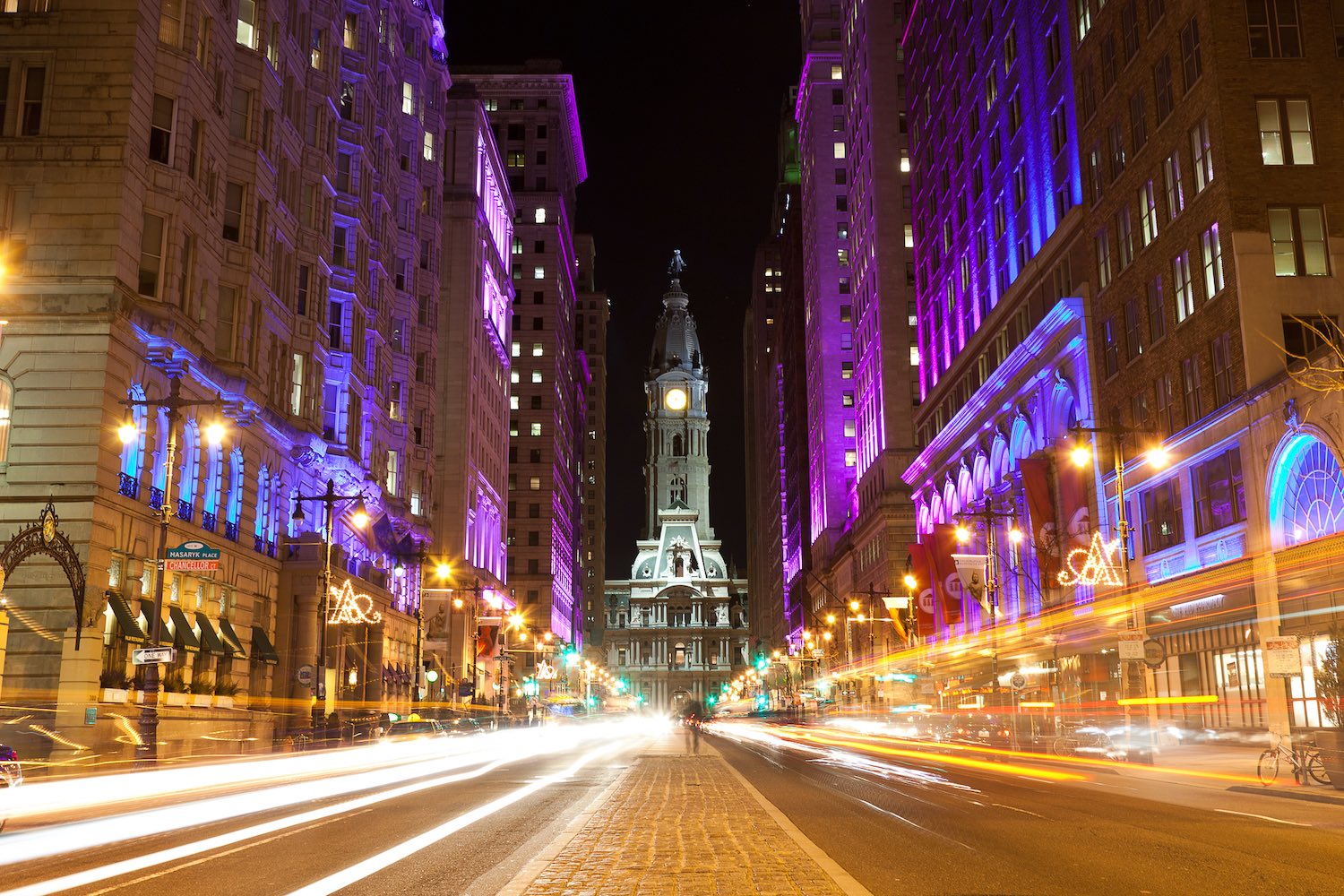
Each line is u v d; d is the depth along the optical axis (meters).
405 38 85.12
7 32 42.00
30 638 37.47
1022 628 67.44
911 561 80.81
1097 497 56.28
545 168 165.00
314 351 60.19
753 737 72.31
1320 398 37.44
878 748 51.28
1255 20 44.38
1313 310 42.22
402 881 11.99
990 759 40.28
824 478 142.38
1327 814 19.80
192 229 46.03
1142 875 12.52
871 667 111.38
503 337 128.12
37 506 38.44
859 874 12.45
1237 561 42.91
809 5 155.25
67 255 40.31
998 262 75.19
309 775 30.86
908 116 107.38
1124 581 37.88
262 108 52.91
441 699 91.44
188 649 44.47
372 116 70.69
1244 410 42.09
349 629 68.25
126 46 42.03
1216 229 44.41
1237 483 43.56
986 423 73.75
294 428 57.19
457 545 102.25
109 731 37.59
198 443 47.69
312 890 11.43
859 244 125.06
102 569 39.03
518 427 159.25
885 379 110.31
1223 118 43.56
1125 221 53.91
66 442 38.97
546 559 156.25
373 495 70.50
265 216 53.38
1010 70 72.12
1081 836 16.12
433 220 90.75
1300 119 43.69
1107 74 55.81
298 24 59.28
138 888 11.62
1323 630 37.62
